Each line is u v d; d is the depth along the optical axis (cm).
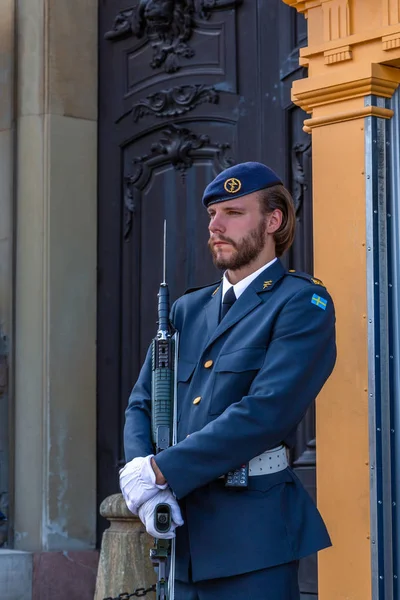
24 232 1427
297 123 1229
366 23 959
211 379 674
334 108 986
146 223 1394
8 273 1444
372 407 933
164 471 634
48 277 1399
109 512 915
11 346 1432
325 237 983
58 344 1397
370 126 955
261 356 667
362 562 930
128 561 896
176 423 682
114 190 1427
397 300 958
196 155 1340
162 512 634
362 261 952
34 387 1400
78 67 1440
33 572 1348
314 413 1176
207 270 1325
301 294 677
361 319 948
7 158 1456
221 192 698
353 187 965
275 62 1252
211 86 1322
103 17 1451
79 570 1371
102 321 1425
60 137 1421
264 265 703
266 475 666
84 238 1428
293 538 659
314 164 997
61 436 1391
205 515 657
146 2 1377
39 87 1427
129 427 698
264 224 700
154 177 1391
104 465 1408
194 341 708
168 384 689
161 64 1376
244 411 637
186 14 1342
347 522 943
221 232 696
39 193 1416
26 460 1402
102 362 1421
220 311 707
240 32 1298
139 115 1399
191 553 655
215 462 635
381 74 954
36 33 1432
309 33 1009
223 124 1313
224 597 648
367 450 933
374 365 935
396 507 938
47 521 1375
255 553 645
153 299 1380
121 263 1416
